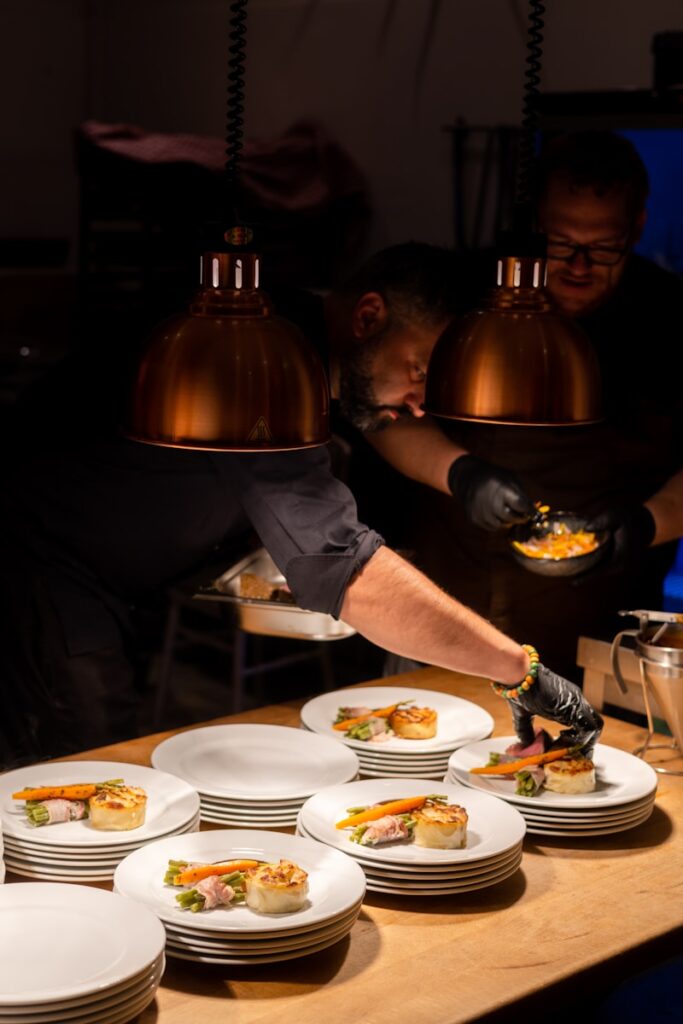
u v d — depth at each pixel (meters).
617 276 3.19
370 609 2.19
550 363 1.94
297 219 5.61
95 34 7.68
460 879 1.92
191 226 5.69
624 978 1.82
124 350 2.79
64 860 1.93
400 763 2.40
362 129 5.83
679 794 2.39
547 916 1.90
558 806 2.14
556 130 3.86
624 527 3.08
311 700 2.67
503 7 5.08
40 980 1.55
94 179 6.11
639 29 4.57
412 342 2.47
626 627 3.52
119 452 2.75
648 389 3.39
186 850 1.94
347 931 1.78
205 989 1.67
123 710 2.94
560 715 2.29
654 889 2.00
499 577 3.46
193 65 6.88
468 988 1.69
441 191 5.48
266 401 1.67
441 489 3.19
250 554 2.88
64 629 2.83
